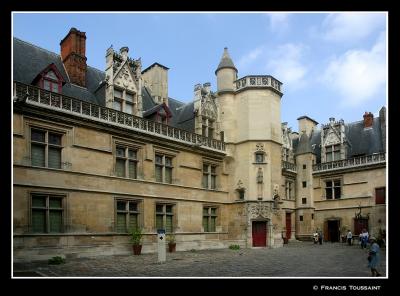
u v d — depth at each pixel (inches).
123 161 868.0
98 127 806.5
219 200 1104.2
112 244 801.6
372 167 1296.8
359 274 554.3
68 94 845.2
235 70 1202.0
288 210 1397.6
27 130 691.4
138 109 940.6
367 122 1434.5
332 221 1393.9
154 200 910.4
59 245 709.9
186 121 1133.1
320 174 1441.9
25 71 790.5
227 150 1141.7
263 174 1103.6
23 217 663.8
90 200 773.9
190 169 1027.9
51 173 714.8
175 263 676.7
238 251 953.5
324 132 1497.3
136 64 961.5
